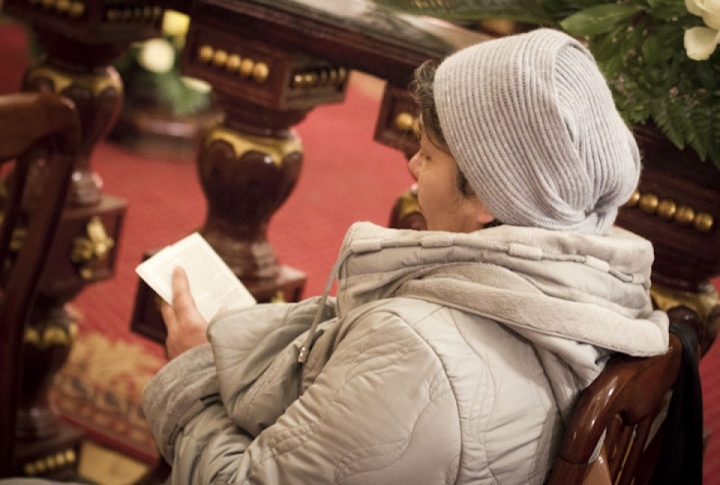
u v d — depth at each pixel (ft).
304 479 4.58
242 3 7.59
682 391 5.20
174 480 5.38
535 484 4.66
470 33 7.75
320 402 4.60
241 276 8.36
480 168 4.49
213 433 5.37
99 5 8.30
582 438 4.43
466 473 4.40
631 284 4.82
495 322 4.58
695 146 6.13
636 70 6.29
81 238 9.25
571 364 4.49
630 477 5.29
